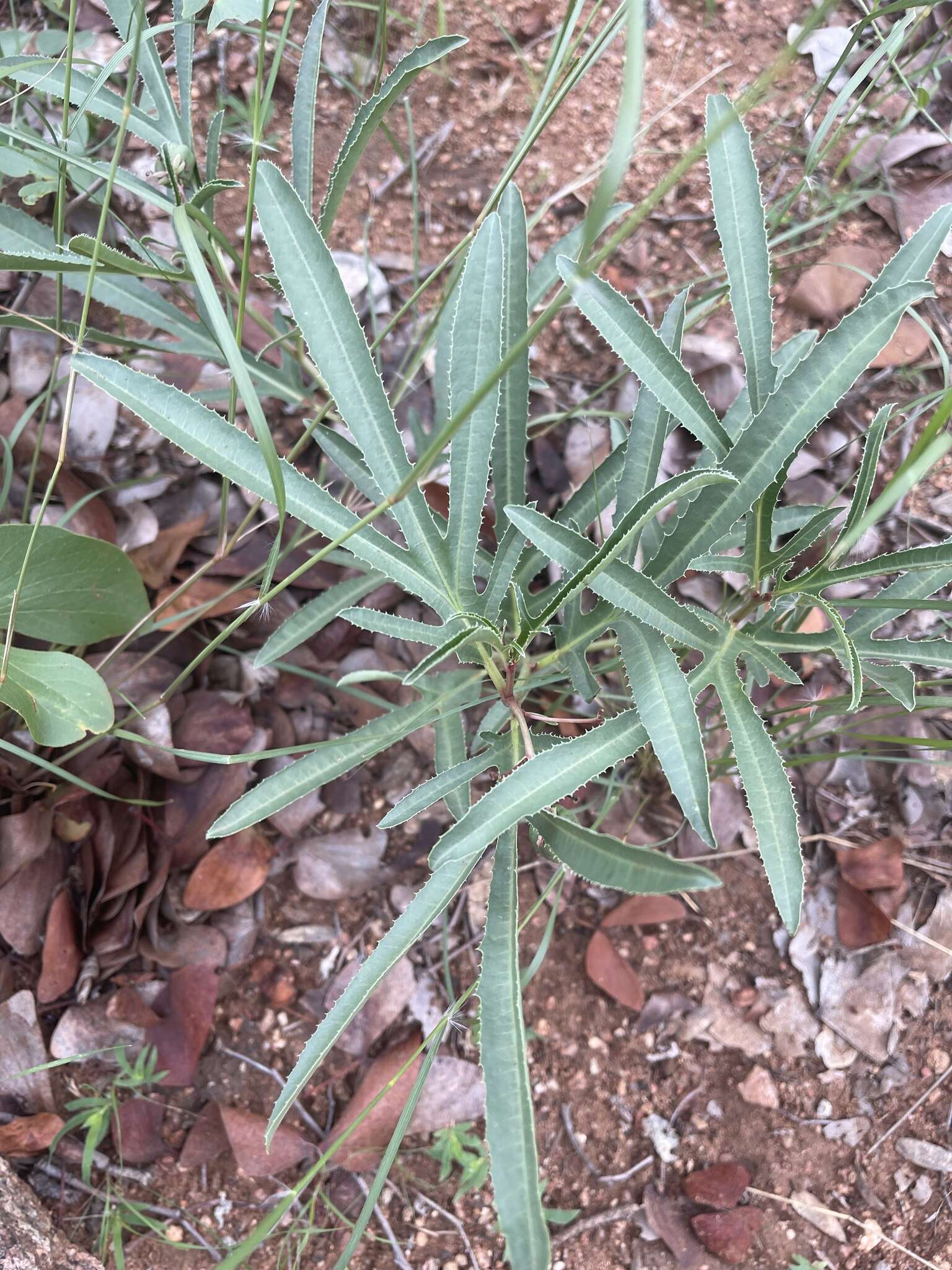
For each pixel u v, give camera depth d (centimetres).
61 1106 52
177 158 40
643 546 45
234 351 34
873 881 57
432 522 40
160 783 56
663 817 59
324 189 66
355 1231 38
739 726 38
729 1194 53
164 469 60
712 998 57
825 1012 56
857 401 63
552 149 67
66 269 40
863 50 67
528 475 62
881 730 59
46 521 58
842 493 62
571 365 64
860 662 37
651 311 65
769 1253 53
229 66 66
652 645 38
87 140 54
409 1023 55
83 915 53
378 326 64
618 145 18
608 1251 53
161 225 62
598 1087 55
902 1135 54
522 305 43
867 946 57
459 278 51
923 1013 56
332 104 67
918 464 29
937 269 65
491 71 68
